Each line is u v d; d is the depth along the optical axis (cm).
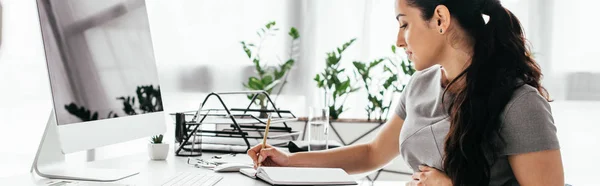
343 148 176
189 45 427
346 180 135
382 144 176
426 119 155
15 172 318
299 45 426
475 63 134
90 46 129
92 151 366
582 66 439
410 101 162
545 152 128
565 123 443
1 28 341
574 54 438
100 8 135
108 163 161
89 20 129
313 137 190
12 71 344
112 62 138
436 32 142
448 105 147
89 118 125
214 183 130
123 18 147
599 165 439
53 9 116
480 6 137
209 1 427
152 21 427
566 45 438
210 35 427
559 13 437
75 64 122
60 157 138
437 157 150
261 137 198
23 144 333
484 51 135
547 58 439
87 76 126
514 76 133
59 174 133
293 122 395
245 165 154
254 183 133
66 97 117
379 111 413
